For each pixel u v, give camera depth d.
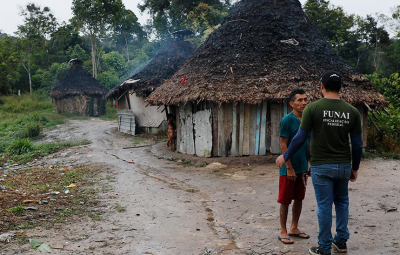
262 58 9.28
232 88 8.72
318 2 37.22
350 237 3.78
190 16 33.31
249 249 3.58
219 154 9.13
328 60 9.59
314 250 3.29
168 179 7.42
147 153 10.95
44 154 11.93
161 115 15.20
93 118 25.91
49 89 37.81
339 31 35.69
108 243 3.78
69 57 46.22
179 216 4.80
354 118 3.17
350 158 3.26
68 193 6.12
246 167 8.28
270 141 8.93
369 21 39.97
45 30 42.72
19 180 7.36
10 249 3.53
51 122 21.59
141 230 4.21
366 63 38.44
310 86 8.53
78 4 34.31
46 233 4.03
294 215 3.79
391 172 7.16
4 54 36.47
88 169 8.69
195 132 9.64
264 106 8.88
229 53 9.76
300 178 3.63
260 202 5.39
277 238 3.84
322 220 3.19
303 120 3.23
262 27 10.01
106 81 33.97
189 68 10.70
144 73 15.91
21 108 29.86
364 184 6.20
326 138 3.16
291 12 10.56
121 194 6.11
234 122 9.03
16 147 12.99
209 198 5.80
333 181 3.23
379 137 10.22
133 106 16.52
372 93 9.12
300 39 9.81
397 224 4.16
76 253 3.49
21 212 4.74
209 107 9.16
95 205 5.35
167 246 3.71
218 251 3.56
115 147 12.45
